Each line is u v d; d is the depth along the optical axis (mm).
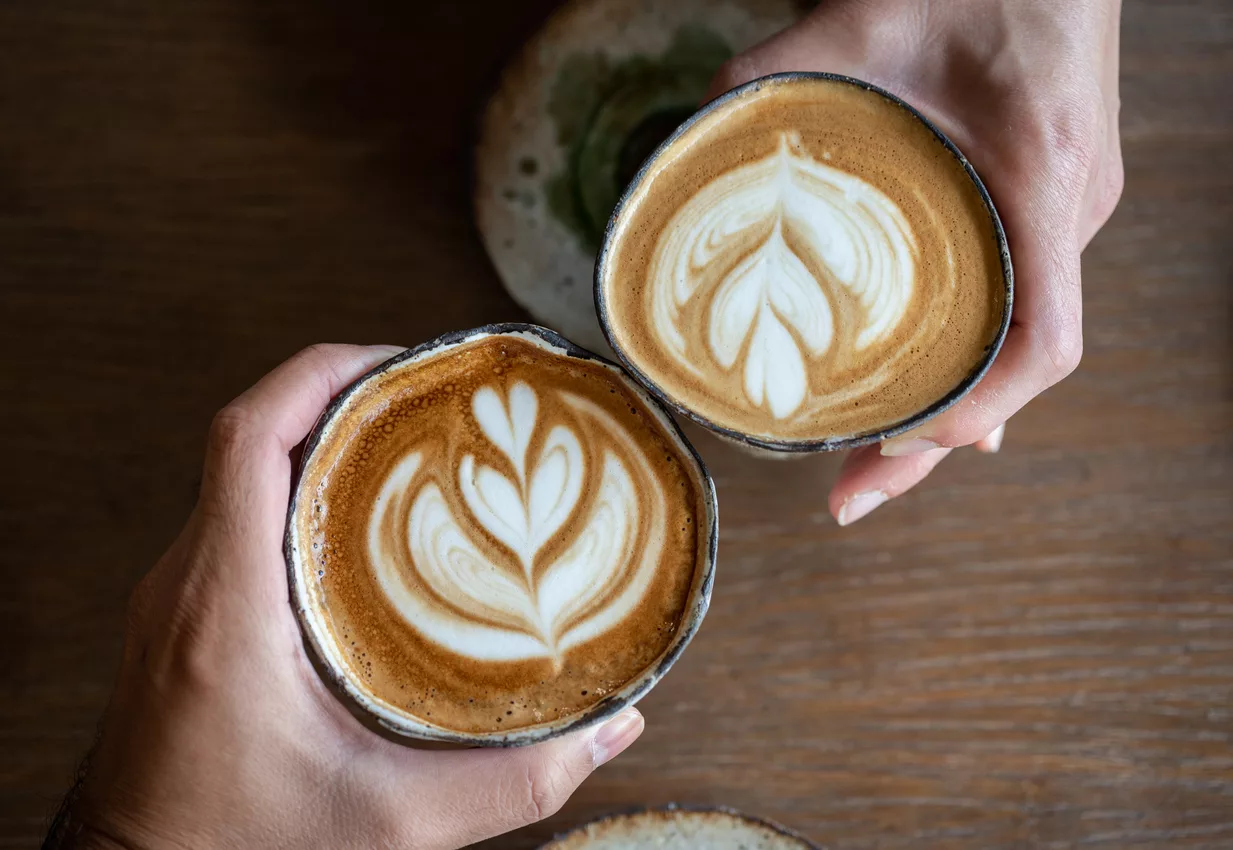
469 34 500
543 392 417
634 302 412
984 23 437
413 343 496
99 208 500
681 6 483
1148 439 497
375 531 411
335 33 501
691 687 492
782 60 442
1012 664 491
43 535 495
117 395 499
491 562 411
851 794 489
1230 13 501
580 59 484
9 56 502
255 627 398
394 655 406
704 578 398
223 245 499
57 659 490
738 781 489
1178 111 502
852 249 412
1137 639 492
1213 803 487
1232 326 498
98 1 502
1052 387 498
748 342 410
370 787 403
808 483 494
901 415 403
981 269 409
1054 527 495
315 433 400
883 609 493
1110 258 500
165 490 497
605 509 412
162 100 501
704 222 414
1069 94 431
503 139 487
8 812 484
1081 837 488
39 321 500
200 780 398
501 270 487
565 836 467
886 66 444
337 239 499
